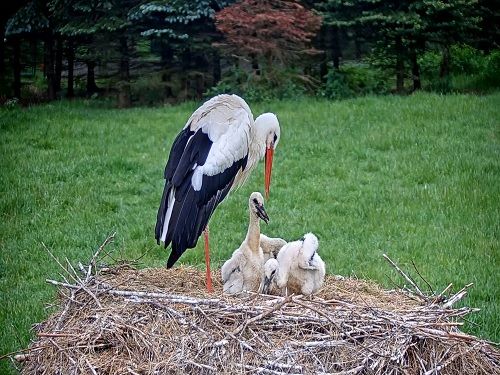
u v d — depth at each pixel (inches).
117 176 572.7
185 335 246.5
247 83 831.7
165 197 293.7
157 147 646.5
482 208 493.4
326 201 515.5
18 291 384.5
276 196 522.3
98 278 287.6
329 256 419.5
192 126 305.4
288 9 832.9
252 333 244.2
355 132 663.8
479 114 703.1
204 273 319.9
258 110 761.0
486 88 870.4
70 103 877.8
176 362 237.6
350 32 903.1
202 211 294.0
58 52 946.1
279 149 624.1
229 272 302.0
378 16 820.6
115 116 768.9
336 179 558.3
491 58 923.4
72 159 605.6
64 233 465.4
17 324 345.1
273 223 472.7
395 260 417.1
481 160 578.9
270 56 835.4
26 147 644.7
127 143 660.1
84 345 245.6
